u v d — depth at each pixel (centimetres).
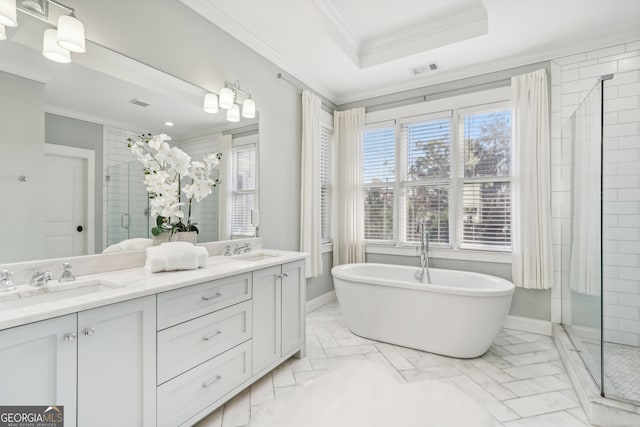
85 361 109
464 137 327
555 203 276
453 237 330
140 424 126
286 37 259
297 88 326
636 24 240
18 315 94
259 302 192
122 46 171
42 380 99
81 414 108
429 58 295
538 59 285
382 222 378
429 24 275
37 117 141
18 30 135
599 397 163
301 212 326
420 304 243
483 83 313
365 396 183
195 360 150
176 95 202
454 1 246
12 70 133
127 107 176
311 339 269
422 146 352
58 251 147
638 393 163
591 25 242
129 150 177
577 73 270
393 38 294
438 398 180
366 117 384
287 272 217
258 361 190
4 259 130
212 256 227
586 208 215
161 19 192
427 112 344
